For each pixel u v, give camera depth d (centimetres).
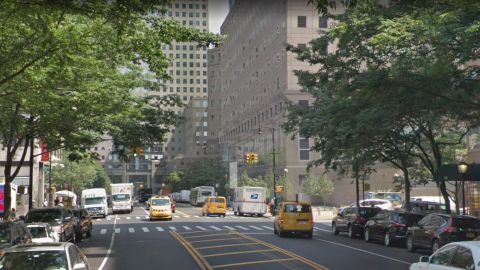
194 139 15900
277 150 8625
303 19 8306
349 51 2258
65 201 5469
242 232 3603
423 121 2883
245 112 11094
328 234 3556
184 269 1803
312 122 3334
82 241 2980
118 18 1223
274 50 8969
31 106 2106
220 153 13662
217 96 14725
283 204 3198
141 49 1753
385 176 8531
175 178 14675
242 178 8862
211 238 3106
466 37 1675
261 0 9894
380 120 2319
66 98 2125
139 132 3008
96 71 2062
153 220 5262
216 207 6241
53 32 1515
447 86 1862
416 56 1895
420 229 2342
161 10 1243
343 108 2334
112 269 1825
